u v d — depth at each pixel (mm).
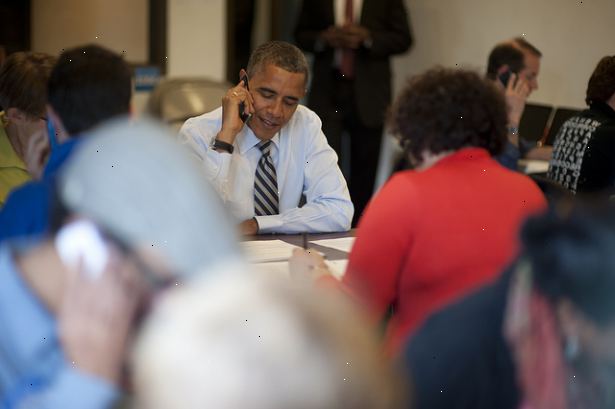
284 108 3957
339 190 4137
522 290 1561
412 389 1626
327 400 819
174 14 7902
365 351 854
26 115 3250
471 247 2506
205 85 5633
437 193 2559
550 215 1500
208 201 1234
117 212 1198
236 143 4023
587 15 7551
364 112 8062
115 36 7844
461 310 1729
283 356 824
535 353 1538
